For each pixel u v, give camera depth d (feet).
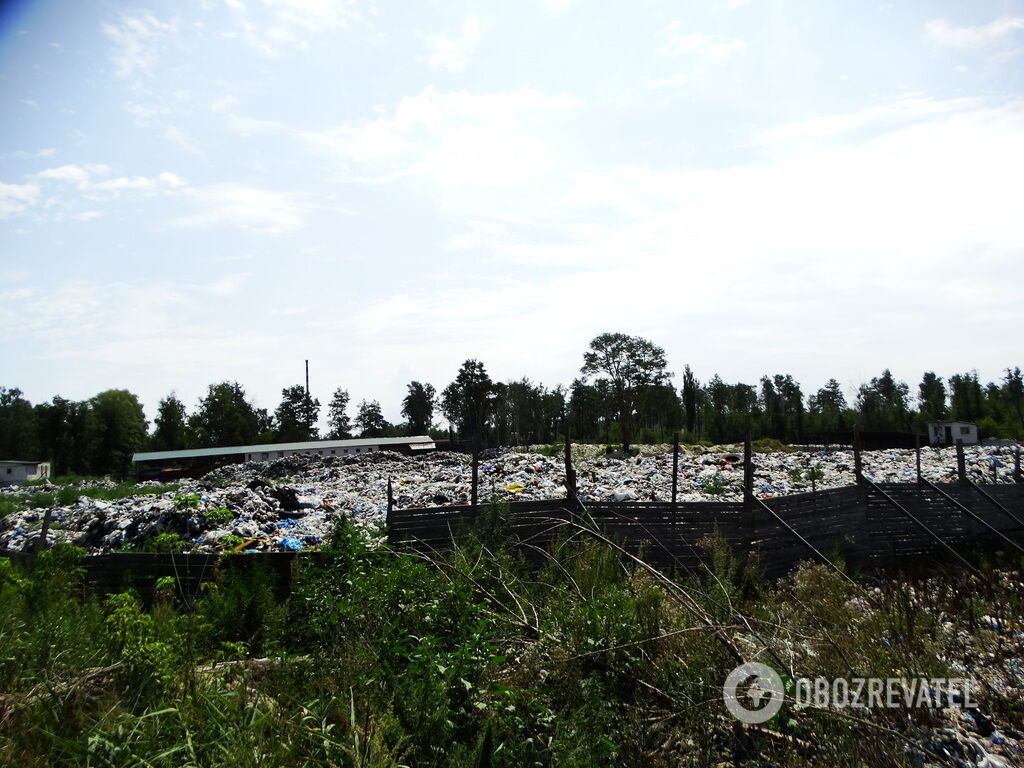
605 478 84.79
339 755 14.52
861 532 37.78
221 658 20.48
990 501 43.88
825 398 289.12
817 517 36.29
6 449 270.05
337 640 20.34
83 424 278.46
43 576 25.52
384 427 366.02
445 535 32.68
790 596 25.85
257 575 26.00
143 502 63.10
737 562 30.48
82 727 15.35
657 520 33.58
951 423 167.43
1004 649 21.70
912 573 33.27
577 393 275.39
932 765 15.23
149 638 18.71
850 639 19.79
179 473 172.76
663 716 17.38
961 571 33.27
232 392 328.90
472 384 236.84
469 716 16.51
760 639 18.03
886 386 262.26
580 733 16.07
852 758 15.05
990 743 16.20
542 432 290.35
